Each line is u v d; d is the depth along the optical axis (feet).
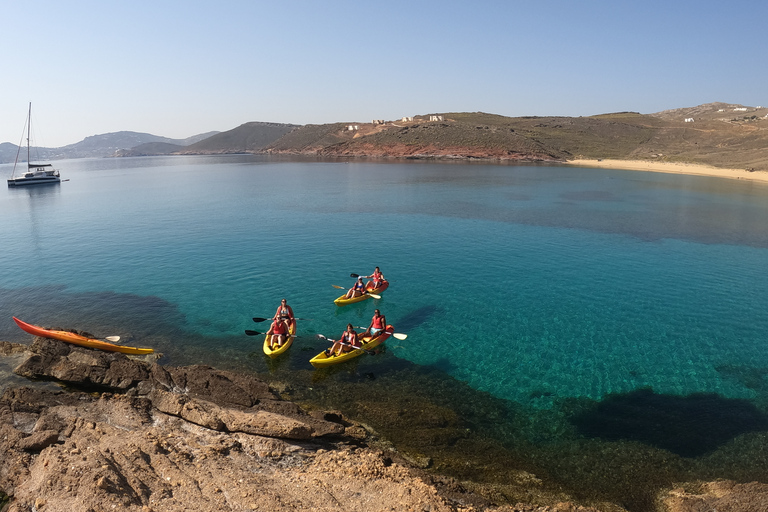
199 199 205.46
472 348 63.72
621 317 74.74
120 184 290.35
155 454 35.55
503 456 41.16
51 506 29.99
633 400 51.08
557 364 59.31
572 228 140.26
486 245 119.85
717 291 86.38
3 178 383.45
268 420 40.27
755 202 186.60
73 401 45.57
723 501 34.04
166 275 93.97
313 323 71.97
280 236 128.57
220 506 30.17
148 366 51.65
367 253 111.55
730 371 57.88
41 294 82.64
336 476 34.47
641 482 38.14
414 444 42.37
